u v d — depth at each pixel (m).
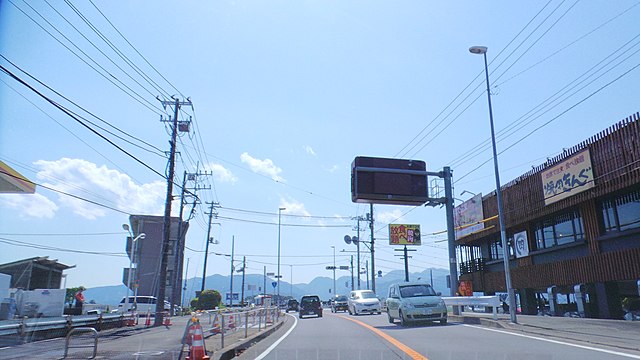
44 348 13.60
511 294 18.09
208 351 11.37
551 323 17.80
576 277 25.41
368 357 10.21
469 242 39.38
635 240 21.72
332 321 24.98
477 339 13.17
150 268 59.53
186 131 28.36
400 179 24.58
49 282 28.92
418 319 18.25
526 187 29.05
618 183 21.08
